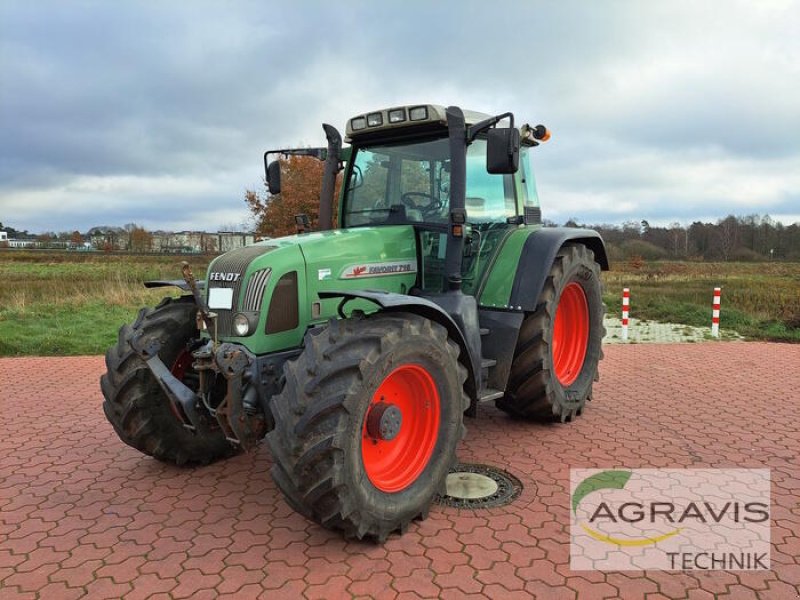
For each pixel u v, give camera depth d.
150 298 13.98
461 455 4.39
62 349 8.81
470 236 4.51
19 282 17.23
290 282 3.55
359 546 3.16
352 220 4.70
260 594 2.75
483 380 4.25
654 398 5.92
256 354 3.43
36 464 4.35
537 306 4.59
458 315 3.86
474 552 3.09
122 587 2.82
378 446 3.33
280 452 2.93
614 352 8.35
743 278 21.30
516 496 3.73
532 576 2.87
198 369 3.43
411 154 4.41
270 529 3.36
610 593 2.74
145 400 3.88
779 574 2.89
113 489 3.91
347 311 3.84
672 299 14.70
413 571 2.92
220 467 4.28
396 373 3.26
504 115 3.66
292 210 13.62
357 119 4.43
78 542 3.24
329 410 2.85
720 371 7.11
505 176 4.97
